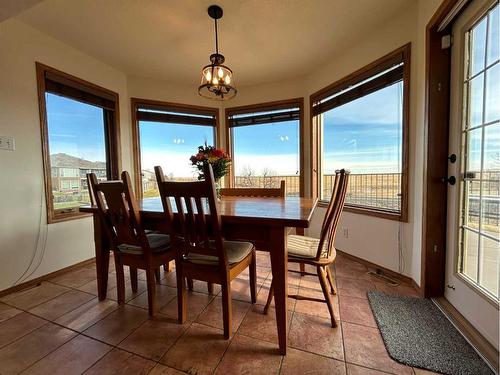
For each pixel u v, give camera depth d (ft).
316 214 10.52
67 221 7.80
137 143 10.61
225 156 6.28
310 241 5.82
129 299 5.90
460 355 3.91
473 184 4.72
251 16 6.72
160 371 3.71
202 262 4.61
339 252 9.16
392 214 7.10
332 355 3.99
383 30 7.20
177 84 11.38
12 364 3.87
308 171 10.85
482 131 4.44
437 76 5.38
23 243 6.68
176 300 5.83
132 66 9.59
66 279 7.15
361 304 5.50
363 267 7.74
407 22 6.51
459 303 5.00
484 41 4.37
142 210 5.20
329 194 10.23
